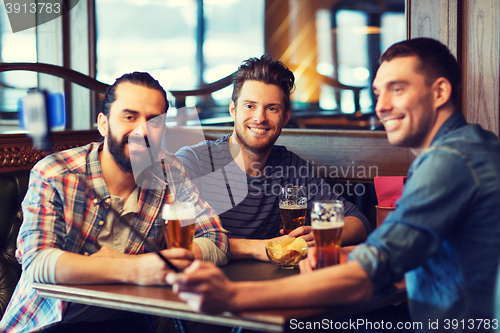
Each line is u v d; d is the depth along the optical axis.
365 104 3.71
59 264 1.17
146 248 1.46
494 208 0.97
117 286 1.14
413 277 1.07
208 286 0.90
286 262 1.31
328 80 4.81
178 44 5.07
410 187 1.00
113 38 3.80
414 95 1.09
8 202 1.73
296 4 6.07
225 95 4.20
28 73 3.47
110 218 1.41
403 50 1.10
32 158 2.01
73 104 3.35
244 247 1.47
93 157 1.42
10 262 1.69
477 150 1.00
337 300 0.95
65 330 1.38
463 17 2.12
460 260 1.00
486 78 2.08
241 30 5.68
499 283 0.79
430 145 1.12
